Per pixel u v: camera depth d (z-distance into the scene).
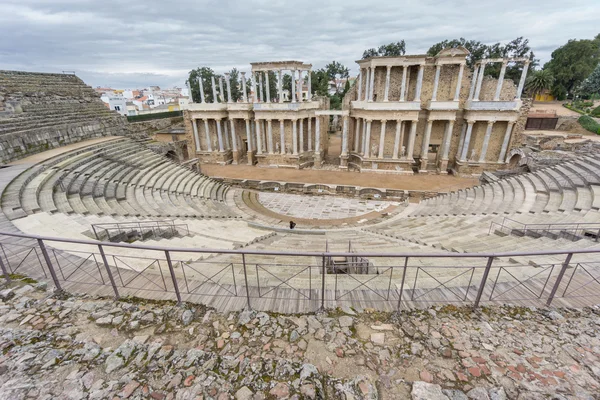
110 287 7.21
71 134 26.80
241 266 10.21
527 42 56.88
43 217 12.61
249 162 40.38
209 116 39.19
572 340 5.45
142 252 11.13
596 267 8.48
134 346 5.30
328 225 22.25
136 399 4.33
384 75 34.41
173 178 26.97
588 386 4.45
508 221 16.45
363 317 6.09
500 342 5.39
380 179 32.94
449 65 32.09
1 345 5.35
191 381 4.62
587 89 67.31
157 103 119.19
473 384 4.50
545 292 6.93
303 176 34.66
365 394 4.37
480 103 30.28
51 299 6.72
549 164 26.25
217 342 5.45
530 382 4.52
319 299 6.64
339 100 67.62
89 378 4.67
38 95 29.14
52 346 5.36
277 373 4.78
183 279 7.58
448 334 5.57
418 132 35.66
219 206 25.67
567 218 15.09
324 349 5.28
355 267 9.80
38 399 4.29
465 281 7.94
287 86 75.06
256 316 6.08
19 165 19.17
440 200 25.53
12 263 8.31
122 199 19.58
